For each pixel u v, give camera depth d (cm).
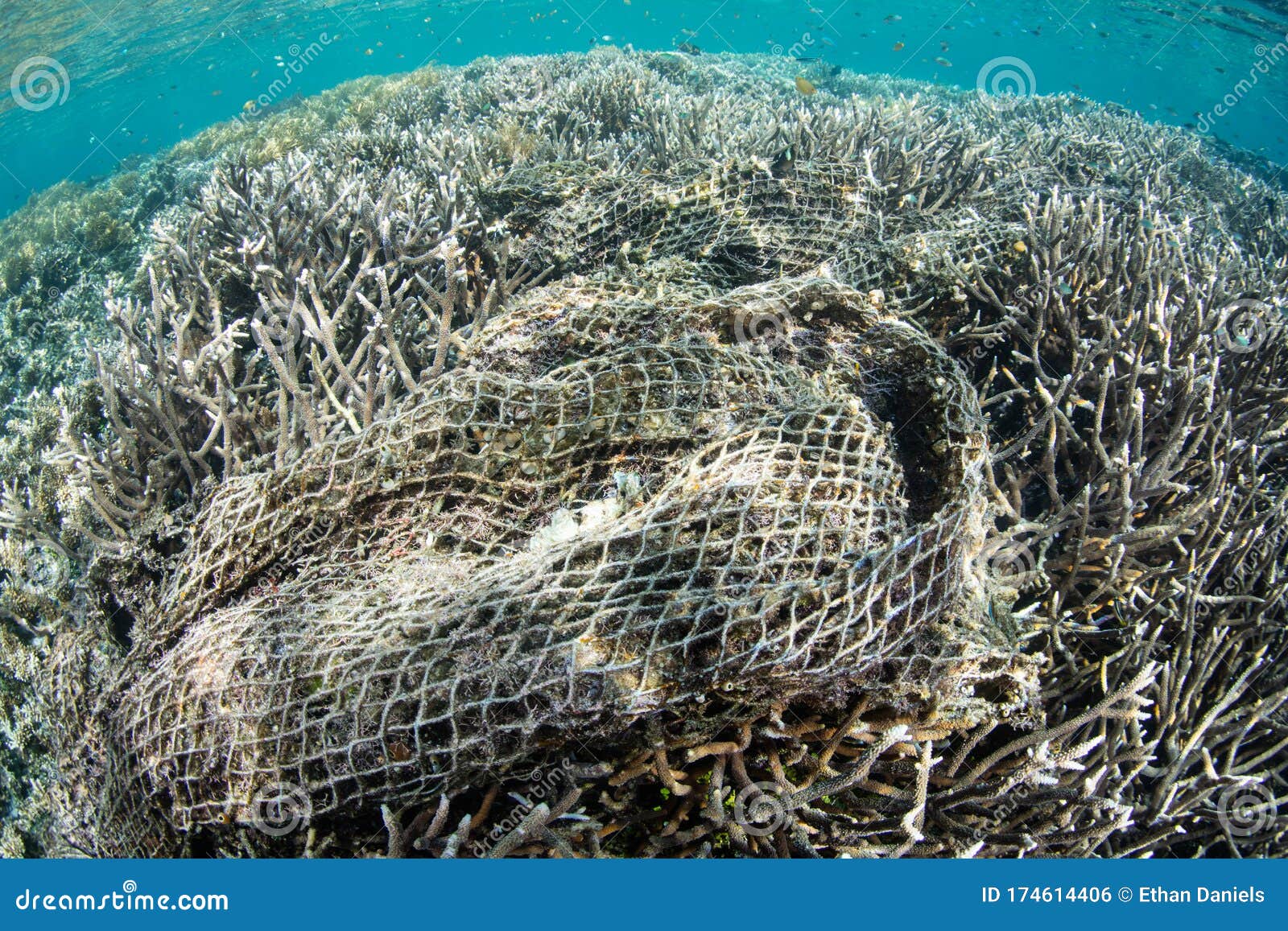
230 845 82
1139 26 1240
